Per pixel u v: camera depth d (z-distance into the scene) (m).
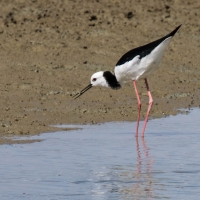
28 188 9.16
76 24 22.03
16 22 21.56
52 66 18.84
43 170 10.13
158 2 24.56
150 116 15.12
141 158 11.12
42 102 15.71
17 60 19.06
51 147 11.72
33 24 21.58
